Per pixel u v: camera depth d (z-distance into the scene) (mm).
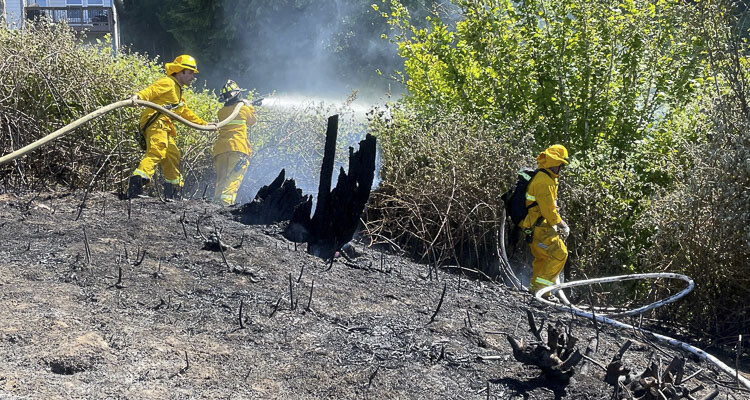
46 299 4367
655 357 5207
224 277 5207
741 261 6539
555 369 4156
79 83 8250
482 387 4090
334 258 6242
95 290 4648
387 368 4137
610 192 8648
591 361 4418
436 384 4027
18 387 3297
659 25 10266
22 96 7977
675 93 10273
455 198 8039
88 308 4344
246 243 6086
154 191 8281
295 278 5438
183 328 4273
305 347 4254
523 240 8195
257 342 4227
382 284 5750
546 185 6801
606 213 8336
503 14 10758
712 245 6602
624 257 8273
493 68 10445
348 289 5434
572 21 10195
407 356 4352
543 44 10234
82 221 6234
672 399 4066
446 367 4277
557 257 6891
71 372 3590
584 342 5277
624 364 4898
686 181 7586
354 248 6504
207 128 7629
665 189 8367
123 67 8953
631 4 10141
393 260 6727
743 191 6504
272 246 6125
